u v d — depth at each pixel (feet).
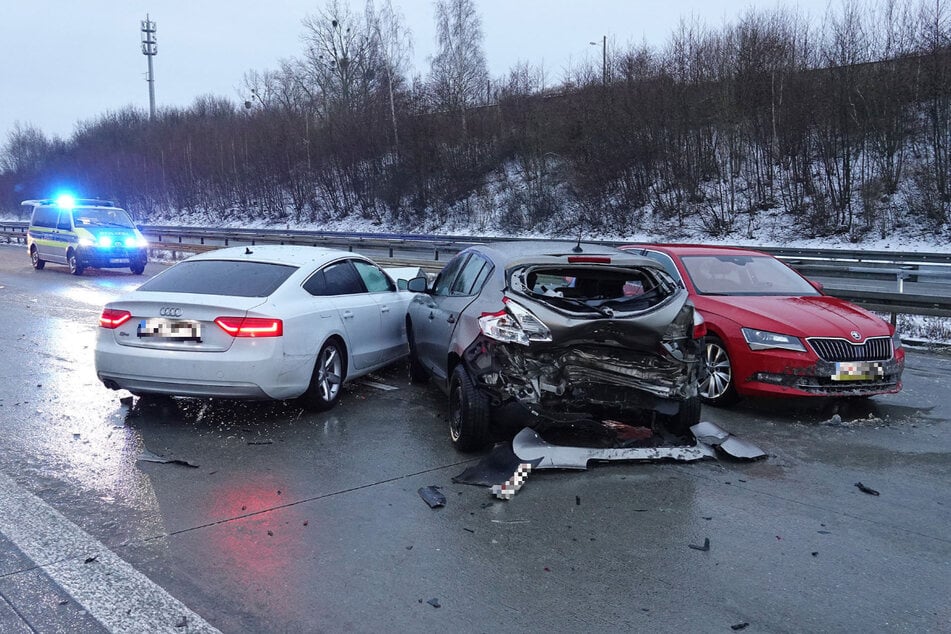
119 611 10.44
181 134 204.33
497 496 14.98
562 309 16.53
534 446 16.70
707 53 119.75
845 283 53.67
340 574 11.70
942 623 10.48
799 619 10.52
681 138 114.01
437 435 19.39
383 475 16.30
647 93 116.88
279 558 12.21
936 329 35.42
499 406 16.92
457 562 12.17
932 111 95.55
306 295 21.27
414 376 25.29
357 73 178.29
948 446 18.95
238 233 108.58
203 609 10.55
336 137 154.51
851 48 104.53
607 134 117.19
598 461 16.89
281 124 172.65
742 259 26.99
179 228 120.47
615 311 16.90
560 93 134.72
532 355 16.65
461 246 71.46
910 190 97.19
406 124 143.02
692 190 111.45
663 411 17.39
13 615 10.26
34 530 13.07
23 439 18.30
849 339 21.07
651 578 11.71
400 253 84.12
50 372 25.94
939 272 35.50
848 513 14.48
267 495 15.02
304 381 20.22
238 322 18.92
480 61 156.56
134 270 69.77
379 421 20.66
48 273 68.74
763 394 21.66
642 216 114.73
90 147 237.25
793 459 17.78
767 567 12.13
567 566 12.09
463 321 18.26
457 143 139.13
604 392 17.12
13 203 259.19
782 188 106.52
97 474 16.02
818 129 102.83
